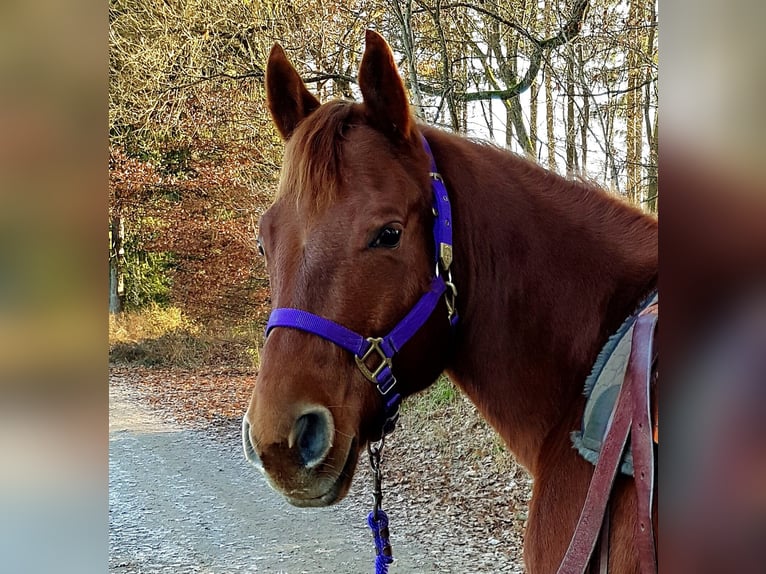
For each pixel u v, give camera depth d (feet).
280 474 4.29
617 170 20.72
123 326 41.57
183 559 13.10
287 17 24.72
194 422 26.32
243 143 30.53
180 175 36.22
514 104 22.89
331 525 14.62
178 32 26.40
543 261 5.13
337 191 4.56
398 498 15.70
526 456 5.26
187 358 37.86
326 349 4.47
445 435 18.16
